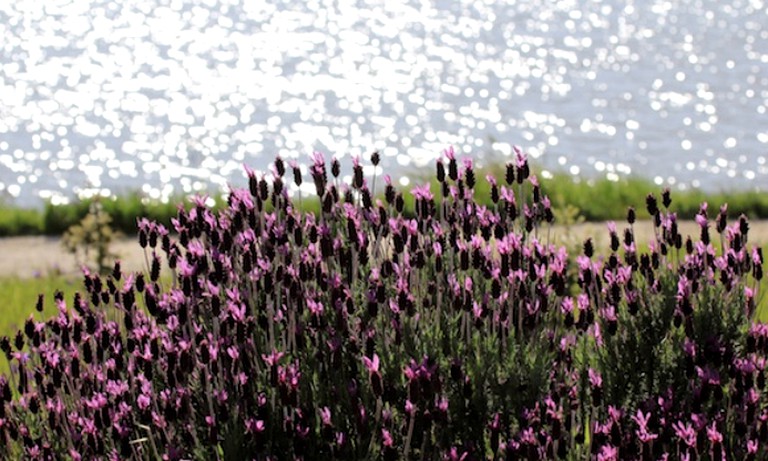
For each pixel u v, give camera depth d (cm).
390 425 789
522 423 798
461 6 15412
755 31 13688
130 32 13212
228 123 8844
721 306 877
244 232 880
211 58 11712
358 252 866
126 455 792
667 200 923
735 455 800
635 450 797
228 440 771
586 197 3177
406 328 817
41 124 8656
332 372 822
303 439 771
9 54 11706
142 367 862
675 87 10200
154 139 8288
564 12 15200
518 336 866
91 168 7444
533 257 896
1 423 819
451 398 805
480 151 8144
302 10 14938
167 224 3075
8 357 898
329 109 9388
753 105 9319
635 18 14850
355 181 909
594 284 898
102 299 906
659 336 873
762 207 3150
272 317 831
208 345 785
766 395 844
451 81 10581
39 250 2816
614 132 8444
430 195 907
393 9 15062
